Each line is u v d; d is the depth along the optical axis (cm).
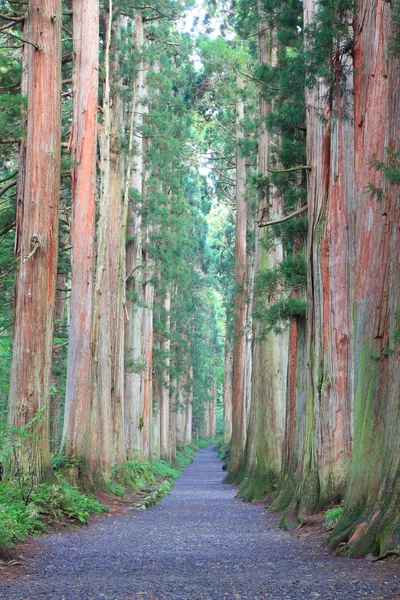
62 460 1794
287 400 2120
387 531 842
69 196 2809
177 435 6400
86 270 1903
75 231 1908
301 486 1449
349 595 603
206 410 10025
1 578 758
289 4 1859
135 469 2873
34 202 1473
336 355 1427
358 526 940
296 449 1814
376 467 991
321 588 645
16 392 1441
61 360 3061
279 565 844
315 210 1480
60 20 1530
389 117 940
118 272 2538
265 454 2431
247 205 3778
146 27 3216
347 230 1433
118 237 2512
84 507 1587
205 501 2283
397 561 786
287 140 1756
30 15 1517
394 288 918
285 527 1373
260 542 1148
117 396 2544
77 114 1906
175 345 5169
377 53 1058
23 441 1412
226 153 4159
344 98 1328
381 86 1049
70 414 1858
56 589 680
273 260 2614
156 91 3378
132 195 3009
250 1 2527
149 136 2986
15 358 1452
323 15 1152
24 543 1070
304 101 1673
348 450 1412
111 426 2455
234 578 741
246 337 3681
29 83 1512
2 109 1689
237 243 3778
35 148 1487
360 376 1040
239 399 3641
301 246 1881
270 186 1867
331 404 1423
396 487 870
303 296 1861
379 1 1061
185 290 5172
